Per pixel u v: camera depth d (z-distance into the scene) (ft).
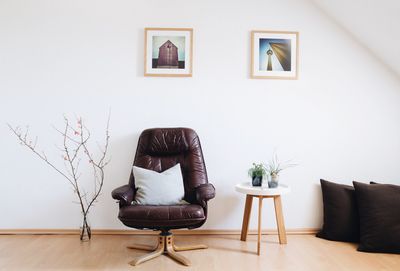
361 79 10.48
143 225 7.54
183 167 9.43
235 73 10.36
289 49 10.41
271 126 10.39
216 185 10.29
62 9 10.16
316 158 10.42
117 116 10.20
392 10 8.68
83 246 8.94
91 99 10.18
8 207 10.03
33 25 10.11
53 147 10.12
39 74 10.11
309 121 10.43
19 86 10.08
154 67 10.23
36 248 8.73
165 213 7.47
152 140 9.46
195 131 9.94
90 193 10.13
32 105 10.09
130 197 8.20
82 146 10.15
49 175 10.10
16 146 10.06
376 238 8.56
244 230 9.58
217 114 10.34
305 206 10.39
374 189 9.06
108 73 10.20
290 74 10.39
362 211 9.03
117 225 10.12
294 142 10.41
